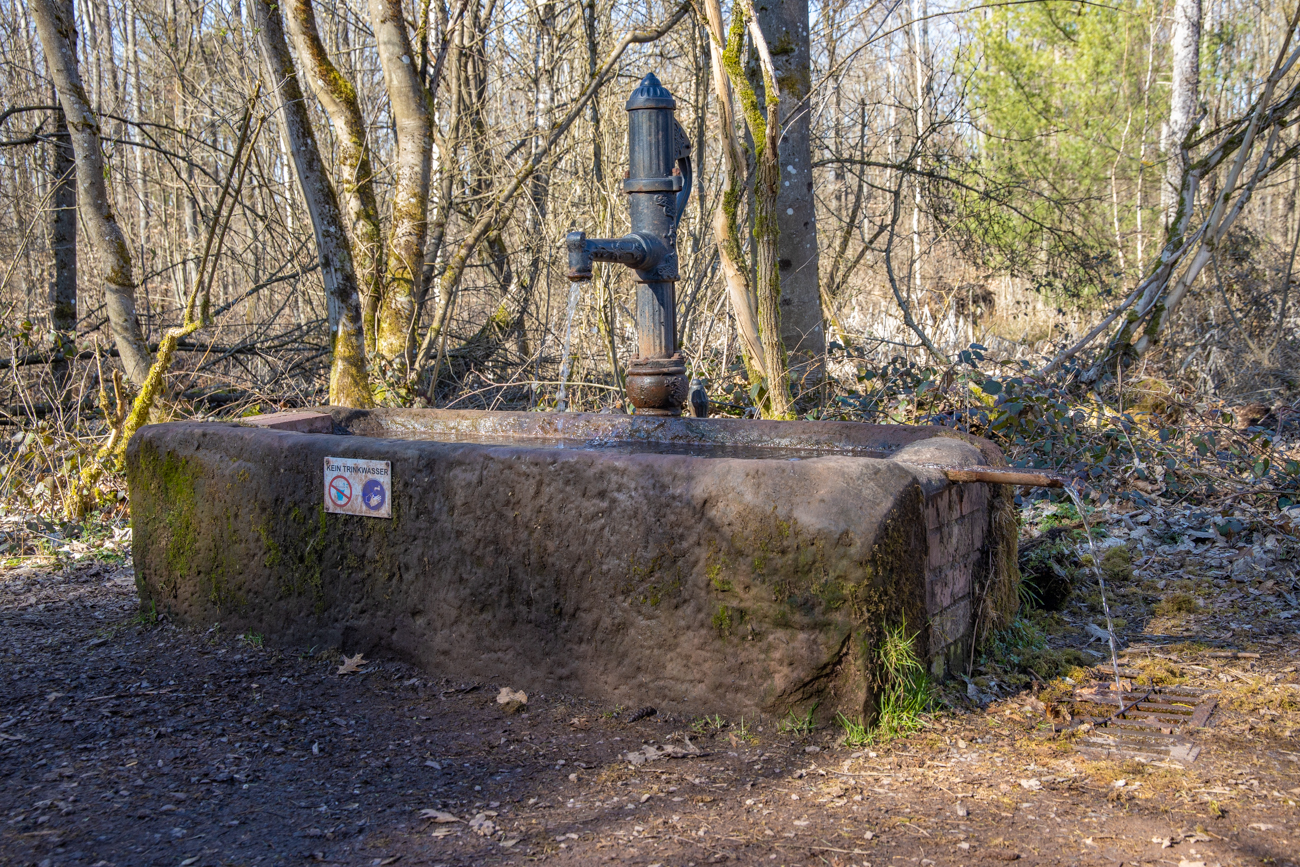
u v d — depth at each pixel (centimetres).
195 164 984
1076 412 705
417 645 399
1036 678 383
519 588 373
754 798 288
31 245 1301
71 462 745
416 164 858
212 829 277
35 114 1388
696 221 955
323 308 1128
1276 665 401
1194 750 318
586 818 279
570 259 445
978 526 395
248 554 442
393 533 401
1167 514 627
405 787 303
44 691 394
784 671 328
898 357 802
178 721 361
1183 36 1280
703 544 337
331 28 1354
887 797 286
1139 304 891
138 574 486
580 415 502
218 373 1012
